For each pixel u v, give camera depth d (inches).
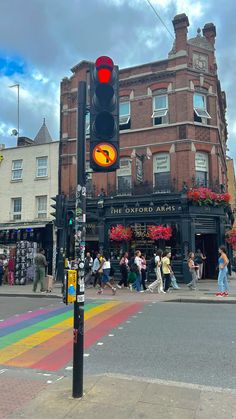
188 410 161.3
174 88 852.6
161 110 865.5
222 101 1059.9
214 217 809.5
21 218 1003.9
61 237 908.6
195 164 832.9
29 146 1020.5
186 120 829.8
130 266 721.0
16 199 1025.5
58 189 963.3
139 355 261.9
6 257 855.1
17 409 165.5
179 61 853.2
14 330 350.6
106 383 192.5
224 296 557.9
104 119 193.5
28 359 259.4
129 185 868.0
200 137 842.8
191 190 781.3
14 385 198.2
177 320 383.2
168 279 636.1
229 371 227.0
